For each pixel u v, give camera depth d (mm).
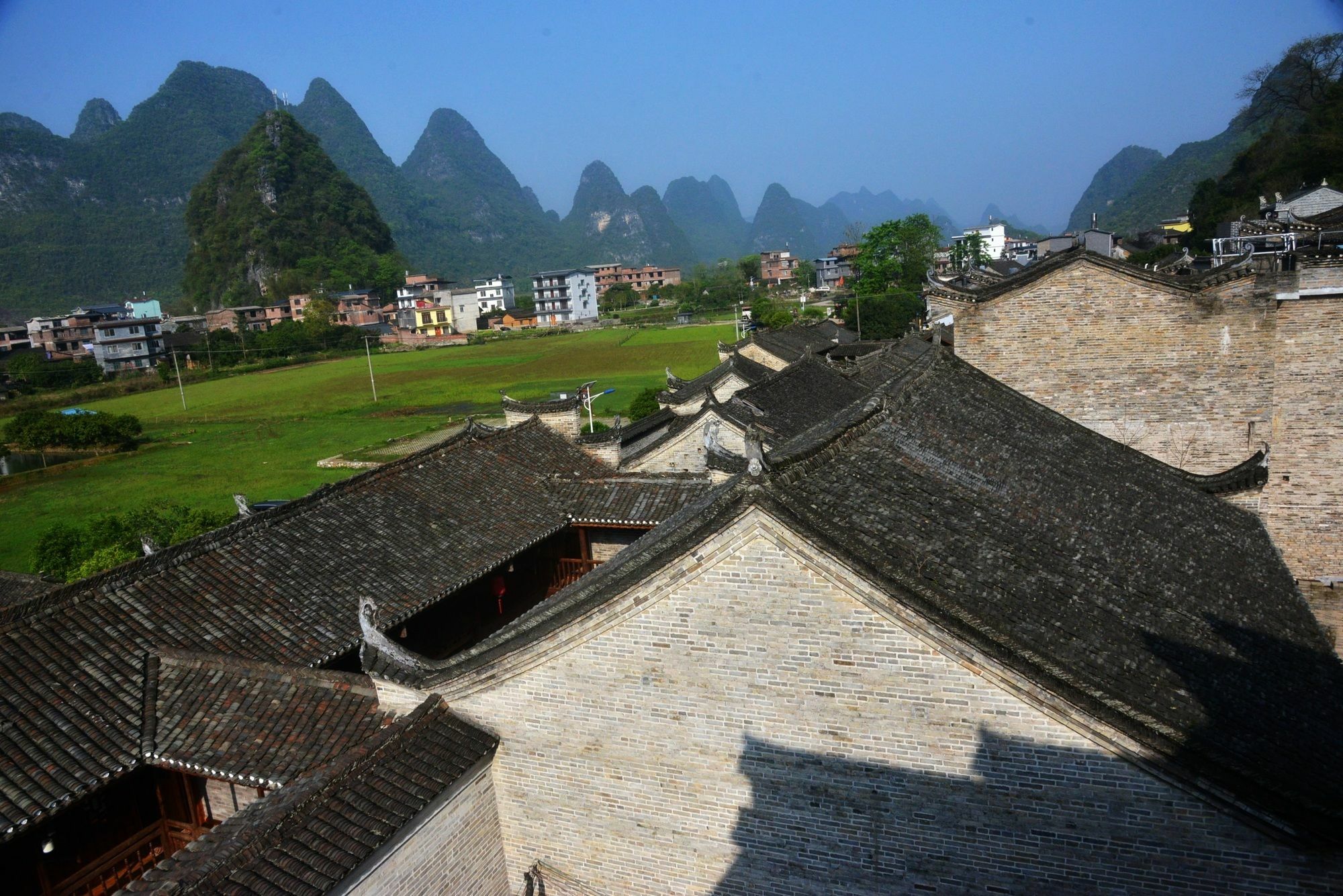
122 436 81000
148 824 16344
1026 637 11891
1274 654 14453
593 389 96000
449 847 13445
